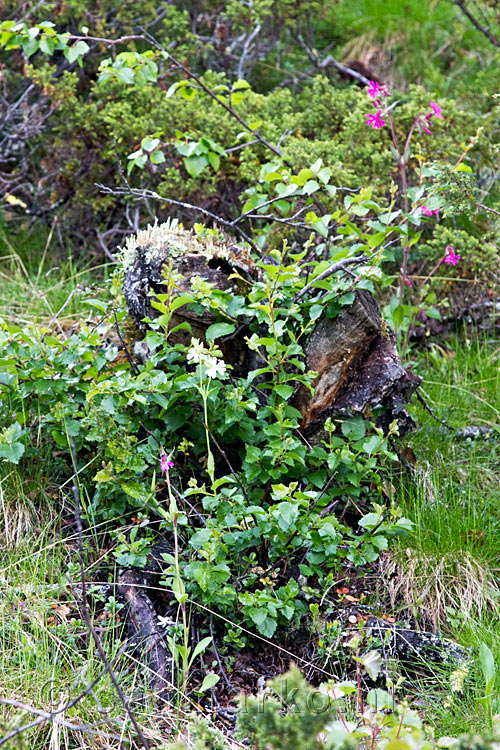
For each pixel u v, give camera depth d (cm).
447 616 328
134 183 538
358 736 219
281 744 201
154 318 338
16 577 314
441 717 276
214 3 646
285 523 290
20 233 564
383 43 703
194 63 602
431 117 495
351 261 335
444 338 492
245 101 527
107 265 503
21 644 285
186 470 343
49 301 481
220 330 313
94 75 618
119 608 303
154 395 315
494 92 575
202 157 420
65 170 531
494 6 630
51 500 353
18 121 598
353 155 497
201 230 344
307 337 339
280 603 287
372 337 337
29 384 332
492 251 441
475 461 398
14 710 258
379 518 304
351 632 308
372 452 321
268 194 464
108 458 343
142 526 322
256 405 336
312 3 634
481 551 347
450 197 380
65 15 589
